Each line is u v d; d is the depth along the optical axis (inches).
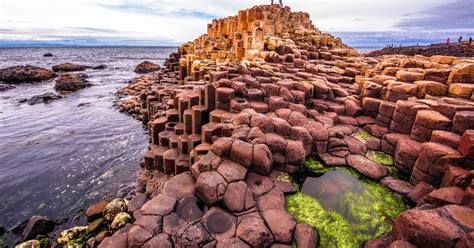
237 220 235.5
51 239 331.3
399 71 488.7
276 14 1023.0
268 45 665.0
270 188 282.4
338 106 464.4
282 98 429.4
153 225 227.8
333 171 339.6
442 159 280.7
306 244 218.4
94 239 305.6
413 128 355.3
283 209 253.4
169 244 211.8
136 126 791.1
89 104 1085.8
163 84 999.0
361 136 406.3
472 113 312.7
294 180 316.8
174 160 397.7
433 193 245.8
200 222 230.5
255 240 211.0
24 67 1815.9
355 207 278.7
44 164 548.4
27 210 399.5
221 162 299.3
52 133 736.3
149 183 399.5
